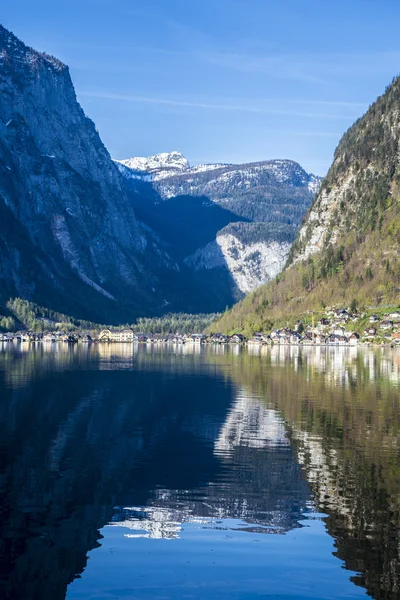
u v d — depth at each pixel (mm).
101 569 47844
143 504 59938
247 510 58562
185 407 111312
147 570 47625
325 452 78125
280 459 74812
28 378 156625
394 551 50781
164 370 186750
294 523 55656
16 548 50781
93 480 66562
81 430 90062
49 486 64438
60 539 52312
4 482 65250
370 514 57719
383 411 106750
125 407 110625
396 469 70812
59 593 44438
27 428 90438
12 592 44562
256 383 149125
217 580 46344
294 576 47000
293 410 107875
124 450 78875
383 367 195250
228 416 102250
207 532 53875
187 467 71562
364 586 45719
